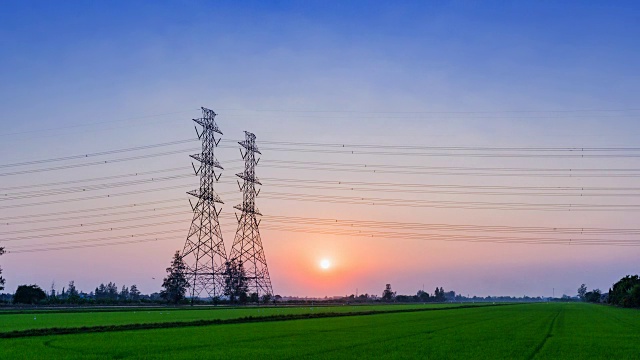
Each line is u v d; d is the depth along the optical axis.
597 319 94.19
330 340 49.84
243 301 160.00
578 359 38.53
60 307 120.44
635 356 40.59
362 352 40.94
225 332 57.28
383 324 74.06
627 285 180.38
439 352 41.47
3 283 135.12
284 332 58.19
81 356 37.06
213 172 131.50
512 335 57.78
